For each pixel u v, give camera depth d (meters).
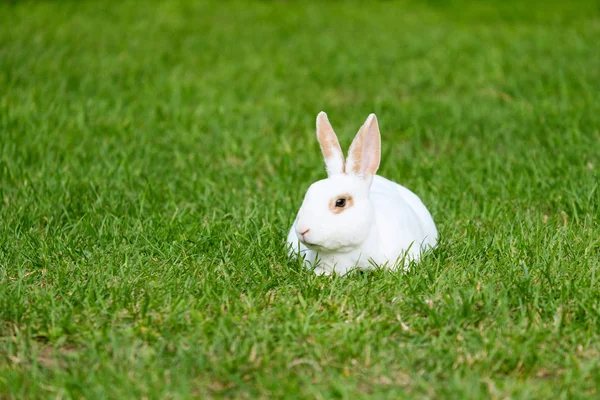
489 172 10.38
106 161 10.85
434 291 7.09
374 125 7.19
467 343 6.31
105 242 8.31
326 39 19.83
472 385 5.71
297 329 6.42
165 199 9.77
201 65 17.08
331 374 5.92
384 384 5.86
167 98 14.40
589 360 6.12
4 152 10.97
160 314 6.76
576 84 14.66
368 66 16.98
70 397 5.61
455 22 22.52
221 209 9.36
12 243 8.27
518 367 6.00
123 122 12.81
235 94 14.84
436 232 8.16
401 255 7.38
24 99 13.80
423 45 18.94
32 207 9.27
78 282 7.35
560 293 6.97
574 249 7.92
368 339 6.34
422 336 6.42
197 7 24.00
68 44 18.36
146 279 7.39
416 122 12.89
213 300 6.94
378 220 7.37
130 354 6.12
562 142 11.38
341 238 7.00
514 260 7.61
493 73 15.91
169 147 11.78
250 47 18.89
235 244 8.09
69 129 12.34
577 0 25.19
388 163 11.05
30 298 7.09
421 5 25.47
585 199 9.23
